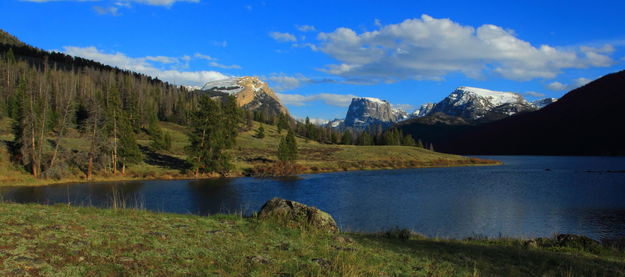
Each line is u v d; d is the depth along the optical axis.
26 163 61.19
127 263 8.63
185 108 160.62
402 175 84.69
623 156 191.75
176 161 88.12
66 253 8.64
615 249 18.75
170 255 9.55
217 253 10.19
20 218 11.02
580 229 31.78
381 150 139.88
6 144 69.38
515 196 50.88
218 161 78.75
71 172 66.94
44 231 9.91
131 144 73.44
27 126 62.38
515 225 33.31
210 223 14.09
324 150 135.12
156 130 105.50
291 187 60.91
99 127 70.50
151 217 14.20
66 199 44.84
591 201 46.25
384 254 12.54
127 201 45.47
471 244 18.02
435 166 116.25
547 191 55.94
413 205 43.78
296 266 9.67
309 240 12.88
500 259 13.94
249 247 11.16
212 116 79.12
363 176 82.12
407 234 19.03
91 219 12.30
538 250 17.22
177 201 46.50
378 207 42.34
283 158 88.50
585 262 14.08
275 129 193.88
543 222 34.59
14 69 138.00
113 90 78.50
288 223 14.91
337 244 13.00
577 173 88.38
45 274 7.48
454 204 44.34
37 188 55.06
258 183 67.06
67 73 177.50
